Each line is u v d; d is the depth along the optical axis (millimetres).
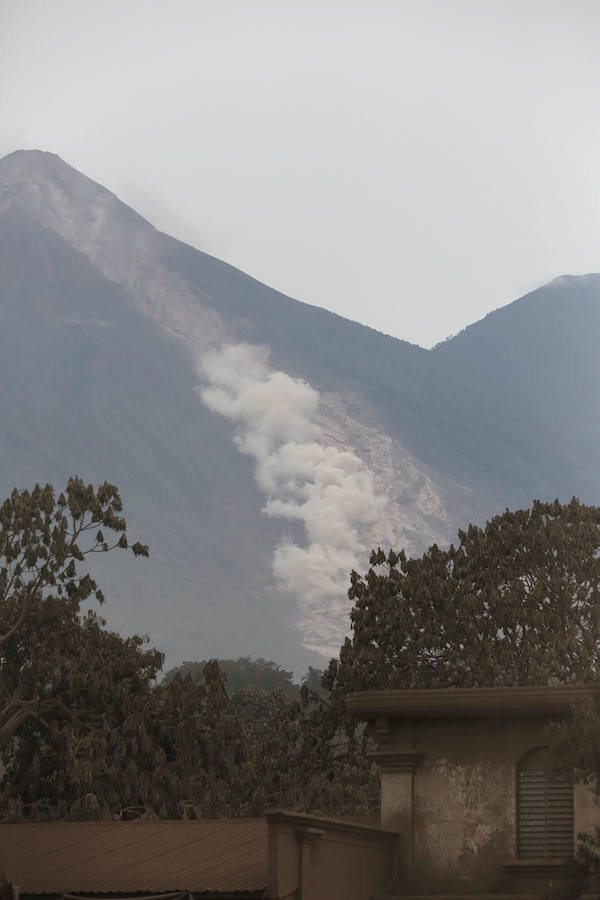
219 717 108438
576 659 100500
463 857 44031
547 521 109000
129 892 42188
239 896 40375
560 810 43812
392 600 111000
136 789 101125
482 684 101875
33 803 106438
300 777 110562
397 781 45062
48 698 106562
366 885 42938
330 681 112375
